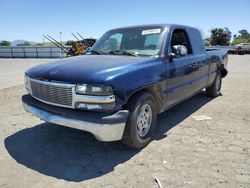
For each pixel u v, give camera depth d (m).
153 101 3.93
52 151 3.81
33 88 3.85
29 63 21.94
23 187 2.91
